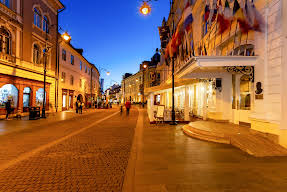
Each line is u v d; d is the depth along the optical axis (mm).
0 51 13156
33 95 16375
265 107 5527
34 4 16609
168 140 6250
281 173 3459
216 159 4277
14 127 9422
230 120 8773
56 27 20609
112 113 19906
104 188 2959
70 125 10305
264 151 4633
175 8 17844
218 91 9195
